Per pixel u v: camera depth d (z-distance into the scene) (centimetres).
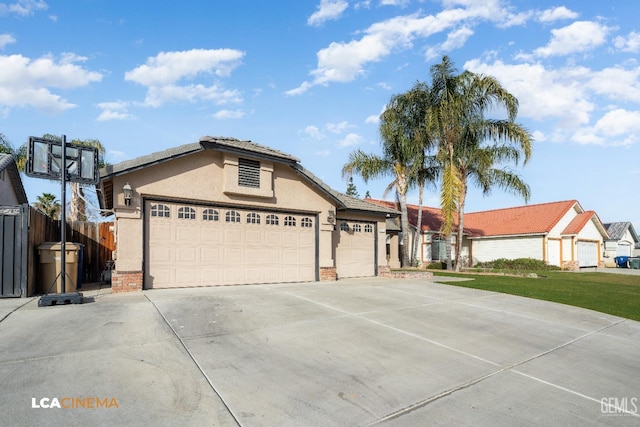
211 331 622
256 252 1244
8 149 2102
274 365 495
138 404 372
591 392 473
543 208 3027
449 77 1975
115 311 735
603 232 3197
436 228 2884
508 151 2062
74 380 416
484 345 632
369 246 1634
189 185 1106
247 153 1175
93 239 1415
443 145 1975
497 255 2955
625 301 1109
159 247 1065
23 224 895
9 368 441
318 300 922
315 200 1386
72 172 862
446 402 421
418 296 1046
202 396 398
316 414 376
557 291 1258
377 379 470
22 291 884
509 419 392
